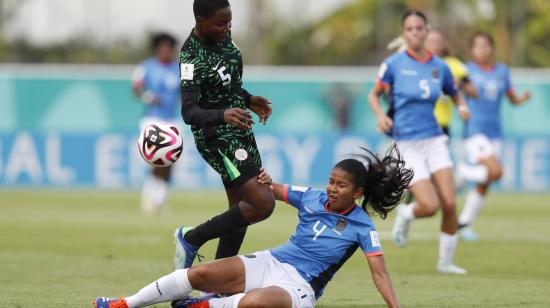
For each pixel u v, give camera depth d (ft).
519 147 256.93
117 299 81.15
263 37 388.57
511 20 364.79
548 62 359.66
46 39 346.33
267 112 92.79
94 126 261.44
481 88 163.12
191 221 184.03
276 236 158.61
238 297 77.20
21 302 93.25
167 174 204.74
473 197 156.66
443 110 149.59
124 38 350.02
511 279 112.37
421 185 119.34
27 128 261.65
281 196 84.48
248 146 88.58
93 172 261.85
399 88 120.47
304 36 412.16
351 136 256.52
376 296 98.99
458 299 97.40
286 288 78.18
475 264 126.00
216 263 80.02
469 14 381.60
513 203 230.68
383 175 83.46
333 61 414.41
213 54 86.33
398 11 406.41
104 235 159.22
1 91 260.42
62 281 108.17
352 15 422.00
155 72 205.77
